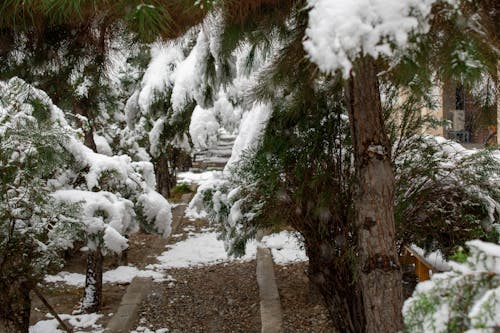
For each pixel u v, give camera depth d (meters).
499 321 0.92
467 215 3.32
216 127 8.41
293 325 4.79
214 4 1.63
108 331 5.22
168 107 8.99
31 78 3.07
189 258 8.38
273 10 2.11
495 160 3.33
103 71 2.98
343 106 3.47
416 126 3.42
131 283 6.96
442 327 1.04
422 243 3.72
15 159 3.72
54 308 6.12
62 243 3.96
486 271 1.07
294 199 3.55
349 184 3.36
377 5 1.22
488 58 1.45
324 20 1.22
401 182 3.34
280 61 2.39
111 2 1.64
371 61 1.46
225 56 2.73
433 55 1.44
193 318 5.62
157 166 14.31
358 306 3.26
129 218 5.23
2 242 3.69
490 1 1.69
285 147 3.59
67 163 4.88
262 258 7.54
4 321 3.88
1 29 2.35
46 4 1.58
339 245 3.46
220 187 4.97
